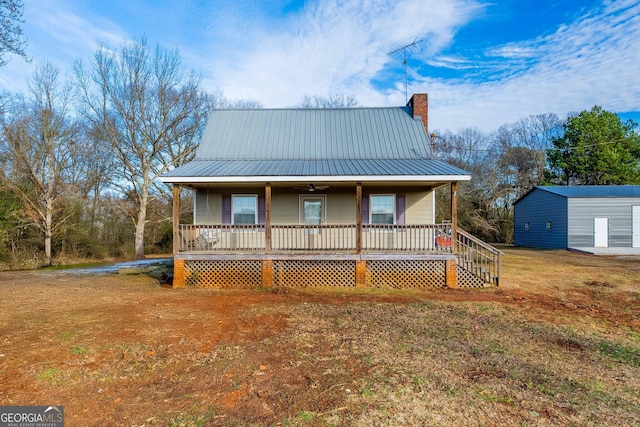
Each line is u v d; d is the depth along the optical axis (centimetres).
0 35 776
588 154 3353
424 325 676
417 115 1588
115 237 2641
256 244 1334
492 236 3494
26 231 2072
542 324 694
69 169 2272
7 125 1956
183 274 1109
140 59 2380
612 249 2123
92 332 600
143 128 2427
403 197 1362
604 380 446
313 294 992
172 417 349
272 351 530
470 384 427
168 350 528
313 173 1110
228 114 1619
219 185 1316
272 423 339
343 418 349
